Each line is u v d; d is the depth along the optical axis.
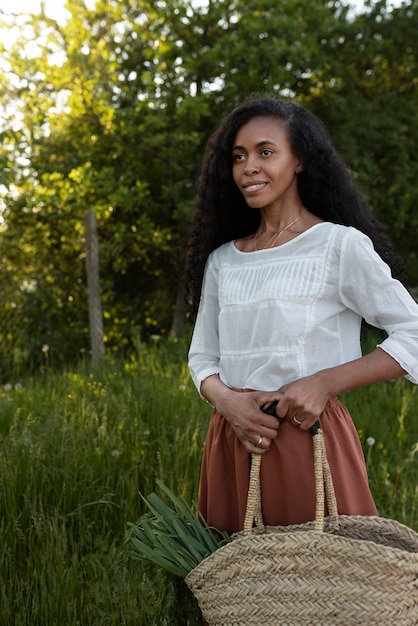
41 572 2.43
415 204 7.63
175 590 1.99
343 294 1.87
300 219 2.00
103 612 2.34
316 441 1.79
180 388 4.07
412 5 7.76
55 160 7.20
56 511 2.68
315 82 7.61
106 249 6.88
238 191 2.20
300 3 6.97
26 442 3.08
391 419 4.30
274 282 1.88
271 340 1.87
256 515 1.86
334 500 1.78
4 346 6.62
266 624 1.69
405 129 7.59
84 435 3.24
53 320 7.05
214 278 2.13
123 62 7.34
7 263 7.07
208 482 2.03
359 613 1.61
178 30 6.88
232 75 6.84
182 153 7.09
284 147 1.94
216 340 2.14
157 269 7.49
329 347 1.87
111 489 2.98
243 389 1.93
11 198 6.68
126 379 4.71
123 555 2.35
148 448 3.36
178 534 1.91
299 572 1.66
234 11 7.03
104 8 7.03
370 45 7.59
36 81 6.86
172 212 7.21
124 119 6.88
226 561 1.74
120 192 6.55
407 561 1.59
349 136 7.38
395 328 1.83
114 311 7.38
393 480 3.61
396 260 2.17
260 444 1.84
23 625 2.30
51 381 4.83
